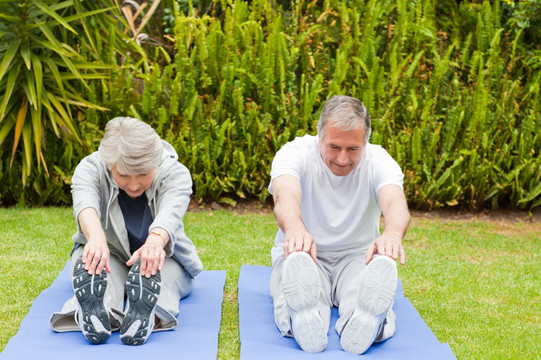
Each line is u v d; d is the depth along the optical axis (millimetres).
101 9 5836
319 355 2543
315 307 2572
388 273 2516
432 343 2703
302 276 2537
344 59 5789
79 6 5629
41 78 5262
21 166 5691
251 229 5074
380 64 5980
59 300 3172
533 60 5762
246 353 2549
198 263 3195
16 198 5777
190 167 5770
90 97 5645
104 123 5793
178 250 3074
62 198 5789
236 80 5809
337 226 3004
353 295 2828
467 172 5770
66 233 4723
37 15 5516
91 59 6004
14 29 5402
